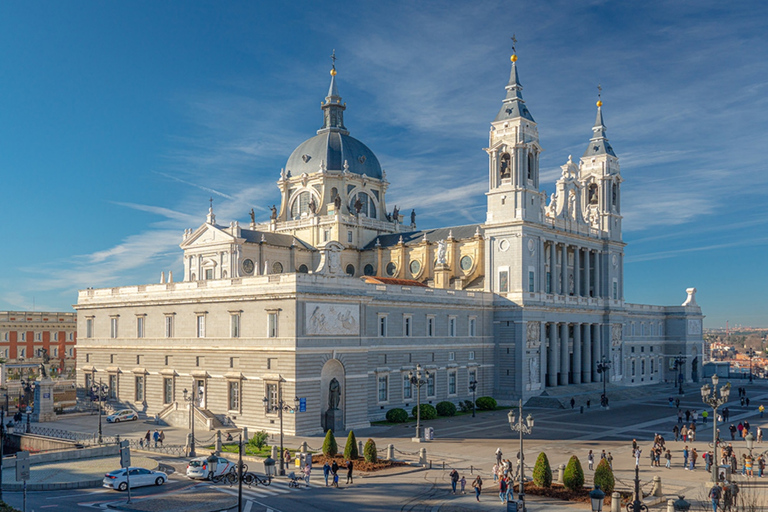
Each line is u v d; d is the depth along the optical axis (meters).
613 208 149.88
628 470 67.50
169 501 54.56
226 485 60.81
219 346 92.50
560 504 54.62
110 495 56.97
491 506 53.56
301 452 69.69
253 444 75.50
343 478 63.09
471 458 72.31
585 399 121.94
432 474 64.88
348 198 151.38
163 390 100.00
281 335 85.31
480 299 119.88
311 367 85.31
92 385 106.69
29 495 57.19
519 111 124.56
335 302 89.06
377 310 99.56
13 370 153.50
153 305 102.50
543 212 127.62
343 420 89.00
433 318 109.94
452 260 134.00
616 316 145.62
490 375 121.06
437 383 109.88
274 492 58.00
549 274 130.38
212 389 93.25
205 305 94.94
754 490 59.34
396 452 74.19
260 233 134.62
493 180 125.88
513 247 121.81
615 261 148.38
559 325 131.88
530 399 119.12
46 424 98.00
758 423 101.06
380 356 100.19
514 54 128.25
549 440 83.81
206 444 78.56
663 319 178.25
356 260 146.50
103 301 111.00
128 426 94.69
